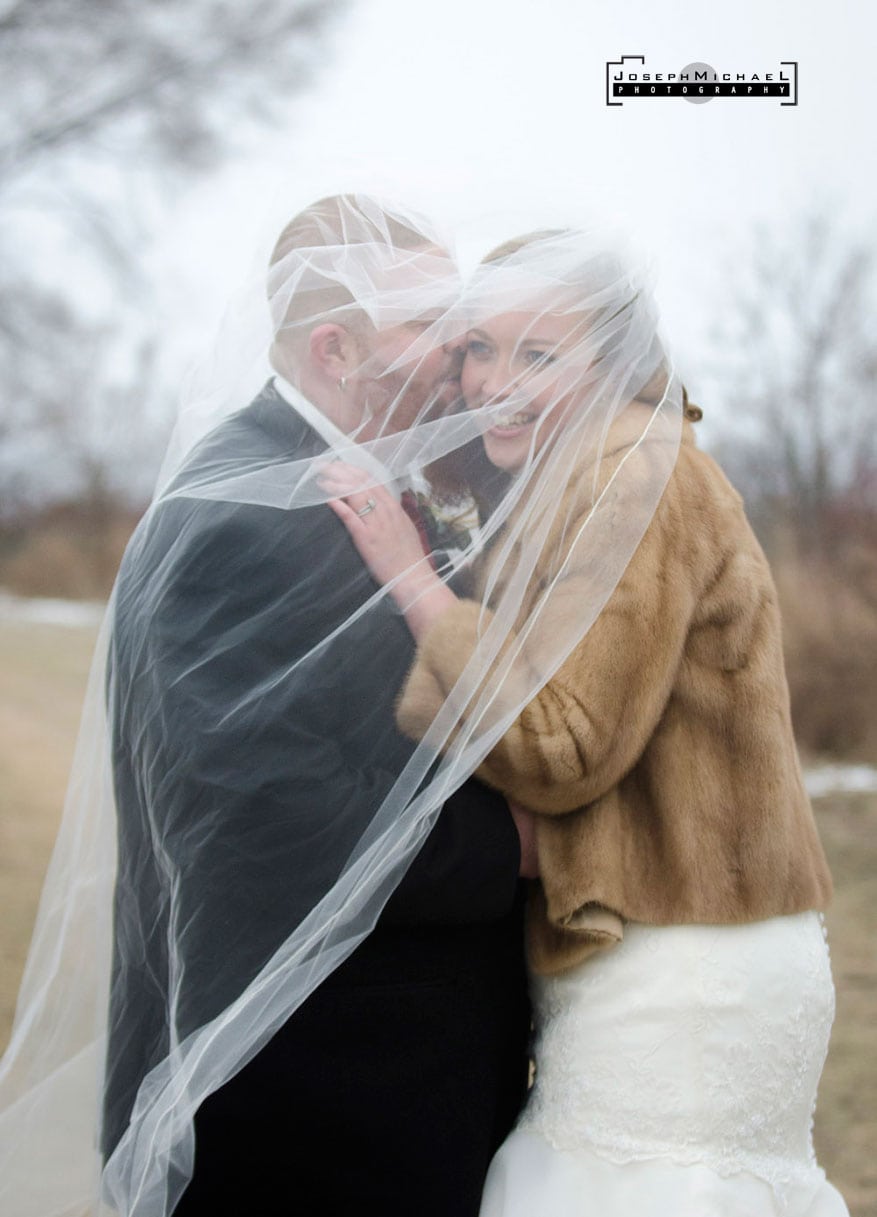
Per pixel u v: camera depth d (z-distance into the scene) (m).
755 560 2.07
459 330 2.03
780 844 1.98
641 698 1.91
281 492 1.95
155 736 1.89
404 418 2.02
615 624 1.91
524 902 2.12
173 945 1.84
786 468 9.40
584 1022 1.94
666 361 2.12
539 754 1.86
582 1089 1.92
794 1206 1.96
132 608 1.99
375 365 2.03
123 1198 1.79
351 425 2.01
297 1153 1.92
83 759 2.12
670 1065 1.89
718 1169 1.87
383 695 1.88
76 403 12.46
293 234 2.11
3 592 15.00
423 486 1.99
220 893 1.83
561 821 1.97
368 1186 1.92
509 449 1.99
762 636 2.04
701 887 1.94
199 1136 1.92
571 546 1.93
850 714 8.05
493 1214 1.95
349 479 1.97
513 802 1.96
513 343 2.01
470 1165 1.96
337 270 2.04
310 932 1.82
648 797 2.00
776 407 9.57
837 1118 3.82
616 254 2.06
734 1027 1.91
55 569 14.88
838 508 9.04
